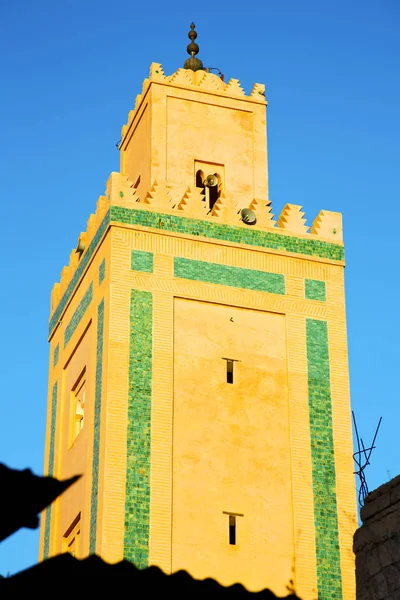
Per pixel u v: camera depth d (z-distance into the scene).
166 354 43.38
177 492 41.47
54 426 47.56
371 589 25.11
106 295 43.91
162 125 49.12
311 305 46.03
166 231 45.09
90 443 42.94
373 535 25.33
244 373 44.12
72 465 44.88
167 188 47.97
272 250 46.31
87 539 41.16
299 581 41.38
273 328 45.25
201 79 50.53
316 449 43.69
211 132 49.66
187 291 44.50
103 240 45.25
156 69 50.12
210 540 41.12
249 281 45.53
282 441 43.50
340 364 45.41
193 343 43.94
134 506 40.75
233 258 45.66
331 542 42.31
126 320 43.38
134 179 50.16
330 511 42.81
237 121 50.25
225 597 39.12
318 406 44.41
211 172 49.19
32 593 24.27
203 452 42.38
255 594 40.03
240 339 44.62
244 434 43.16
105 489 40.66
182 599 37.00
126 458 41.34
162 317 43.88
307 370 44.91
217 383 43.66
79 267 47.75
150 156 48.56
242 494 42.22
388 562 24.88
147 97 49.97
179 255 44.97
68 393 47.12
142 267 44.31
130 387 42.44
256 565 41.19
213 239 45.56
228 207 46.38
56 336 49.81
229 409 43.38
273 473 42.88
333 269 46.97
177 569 40.28
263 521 42.00
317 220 47.66
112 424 41.72
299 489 42.84
